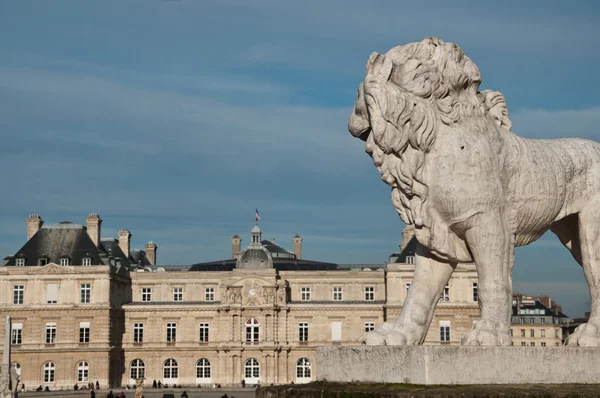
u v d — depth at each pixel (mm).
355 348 7410
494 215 7637
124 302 89875
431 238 7730
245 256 89125
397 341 7508
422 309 7871
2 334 83750
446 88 7691
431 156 7652
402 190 7844
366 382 7250
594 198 8305
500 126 8180
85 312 84062
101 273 84688
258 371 86375
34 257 86750
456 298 81688
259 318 86812
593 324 7863
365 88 7648
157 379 87562
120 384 87125
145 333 88250
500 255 7656
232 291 87250
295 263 104750
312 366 86500
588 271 8289
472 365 6910
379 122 7570
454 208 7574
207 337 87812
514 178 7906
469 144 7629
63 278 84625
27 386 82812
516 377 6996
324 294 90062
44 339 83875
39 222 92812
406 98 7539
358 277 90312
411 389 6547
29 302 84250
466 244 7824
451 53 7770
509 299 7645
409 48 7855
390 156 7773
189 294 91125
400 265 84875
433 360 6805
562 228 8758
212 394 72562
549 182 8031
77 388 80875
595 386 6898
